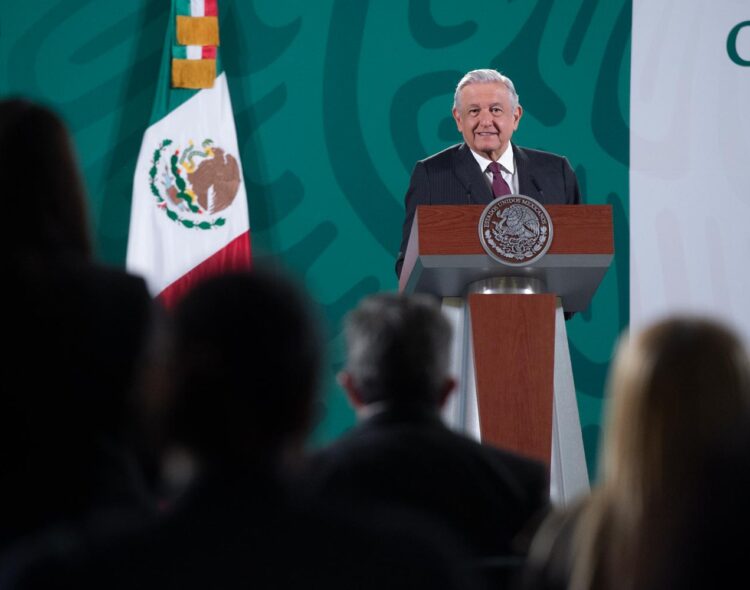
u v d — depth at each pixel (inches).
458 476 231.1
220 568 117.2
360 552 119.2
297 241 869.2
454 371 461.4
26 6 874.8
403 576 118.4
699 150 883.4
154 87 876.6
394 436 231.1
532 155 560.1
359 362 236.7
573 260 435.5
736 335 181.3
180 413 128.4
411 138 883.4
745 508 170.2
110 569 115.9
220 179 848.9
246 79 880.9
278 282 135.5
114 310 193.0
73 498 181.9
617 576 174.6
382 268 871.1
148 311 197.5
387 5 893.8
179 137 850.1
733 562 168.9
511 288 446.9
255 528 119.9
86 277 192.5
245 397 127.9
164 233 836.6
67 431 184.1
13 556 123.5
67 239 200.7
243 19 885.8
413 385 235.1
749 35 895.7
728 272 869.2
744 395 176.1
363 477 227.0
